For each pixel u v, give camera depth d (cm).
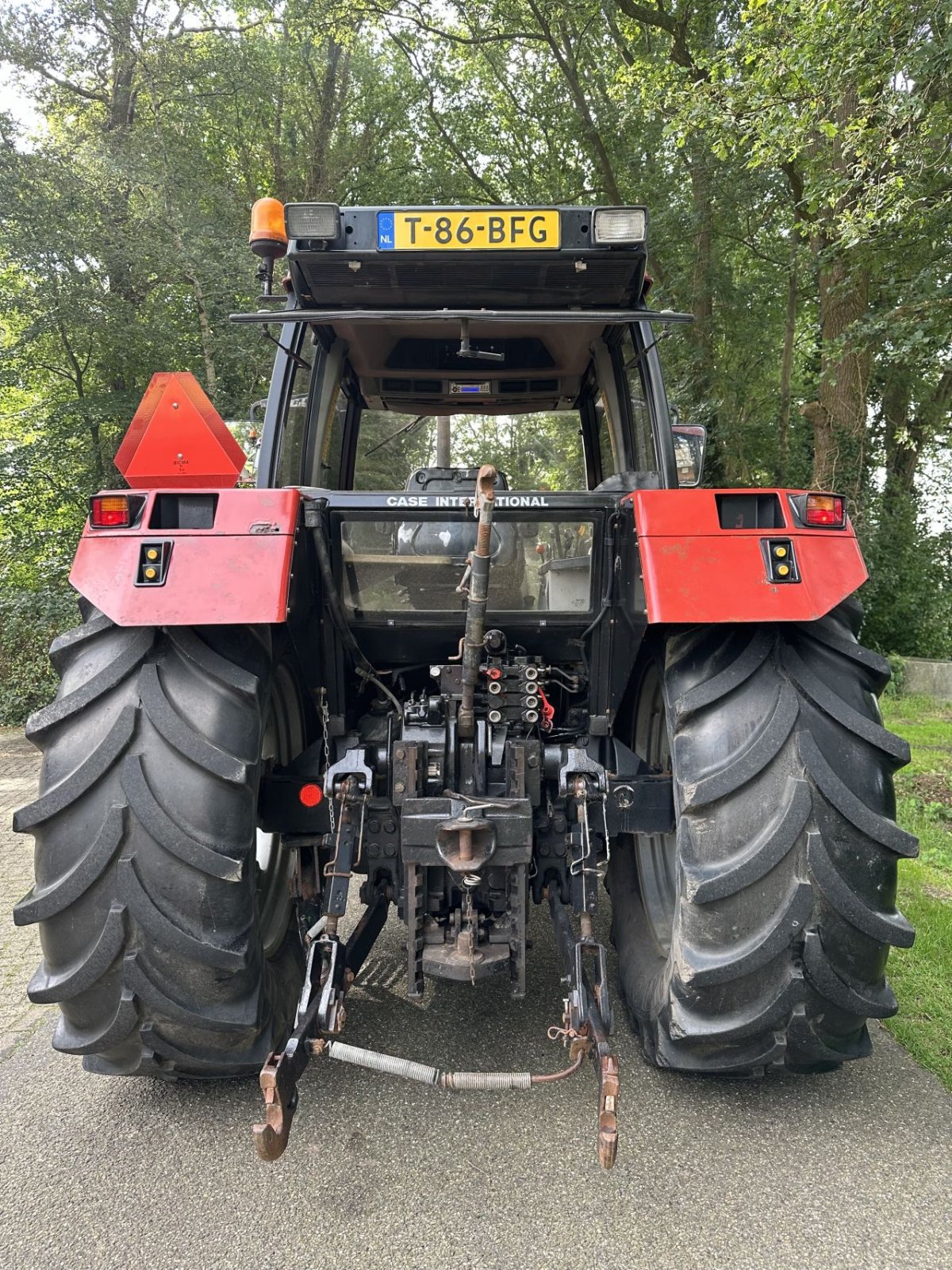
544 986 303
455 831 212
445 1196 198
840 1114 229
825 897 193
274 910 268
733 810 199
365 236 256
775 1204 195
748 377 1395
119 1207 197
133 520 207
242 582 196
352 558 259
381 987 302
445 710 248
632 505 225
